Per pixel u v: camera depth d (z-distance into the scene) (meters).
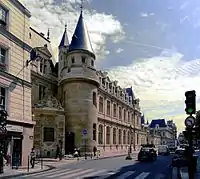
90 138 44.56
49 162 31.22
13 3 25.67
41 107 39.44
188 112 11.64
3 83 23.81
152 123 149.88
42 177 17.86
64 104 45.50
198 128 12.66
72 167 25.22
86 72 45.09
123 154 51.97
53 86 47.72
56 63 51.72
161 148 55.84
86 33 47.28
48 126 39.53
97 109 50.81
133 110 81.12
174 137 173.88
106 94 58.31
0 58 23.91
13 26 25.64
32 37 44.66
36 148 38.03
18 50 26.39
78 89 44.69
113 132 63.03
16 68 25.91
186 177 17.00
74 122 44.03
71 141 43.59
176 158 26.81
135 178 17.91
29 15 28.55
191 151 12.30
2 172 19.59
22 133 26.08
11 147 24.09
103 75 57.69
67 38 51.25
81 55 45.31
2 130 19.88
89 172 20.88
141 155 35.03
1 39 23.84
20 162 25.33
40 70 44.28
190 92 11.66
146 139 97.19
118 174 19.81
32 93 41.09
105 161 33.72
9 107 24.44
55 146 39.28
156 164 29.78
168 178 18.12
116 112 65.44
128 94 79.94
